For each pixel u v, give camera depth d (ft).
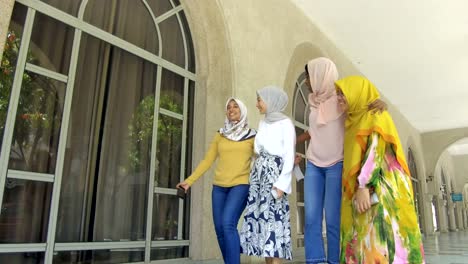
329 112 7.64
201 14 14.78
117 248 10.91
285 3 20.65
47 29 9.86
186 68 14.58
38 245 8.91
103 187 10.87
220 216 8.84
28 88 9.29
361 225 6.28
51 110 9.73
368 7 22.36
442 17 23.44
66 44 10.30
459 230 75.46
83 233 10.11
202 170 9.61
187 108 14.37
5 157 8.51
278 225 8.12
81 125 10.45
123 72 11.98
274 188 8.14
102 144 10.99
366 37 26.23
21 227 8.72
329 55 25.61
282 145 8.59
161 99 13.26
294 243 17.75
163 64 13.42
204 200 13.44
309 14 23.11
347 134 6.91
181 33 14.64
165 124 13.32
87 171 10.45
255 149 8.87
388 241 5.95
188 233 13.43
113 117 11.45
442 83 35.27
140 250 11.63
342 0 21.58
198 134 14.21
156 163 12.72
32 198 9.04
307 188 7.66
